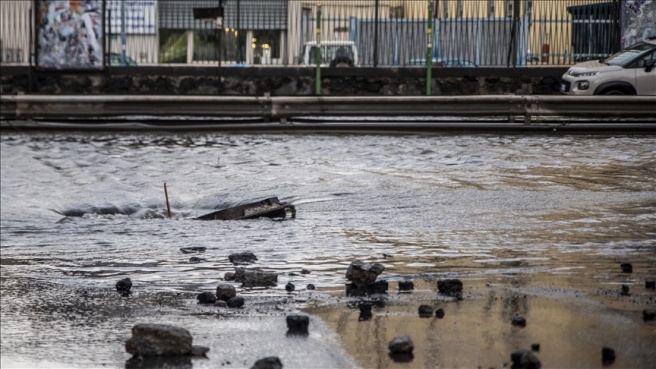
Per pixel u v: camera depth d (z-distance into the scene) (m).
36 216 26.77
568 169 32.12
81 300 15.42
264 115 48.91
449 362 10.98
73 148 40.03
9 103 49.62
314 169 33.66
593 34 59.91
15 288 16.58
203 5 68.44
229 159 36.22
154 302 15.15
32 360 11.79
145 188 31.00
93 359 11.81
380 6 66.69
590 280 15.84
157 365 11.40
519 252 19.05
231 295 15.15
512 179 30.56
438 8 64.69
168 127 46.88
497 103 46.69
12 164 35.91
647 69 51.28
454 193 28.30
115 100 49.62
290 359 11.42
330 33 66.25
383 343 11.95
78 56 62.28
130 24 68.44
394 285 15.95
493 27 63.56
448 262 18.06
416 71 62.78
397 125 44.78
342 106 48.91
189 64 64.81
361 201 27.61
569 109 45.28
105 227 24.70
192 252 20.44
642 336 11.93
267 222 24.81
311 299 14.96
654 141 38.09
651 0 57.06
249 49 67.25
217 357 11.69
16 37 65.12
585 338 11.87
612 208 24.98
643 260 17.84
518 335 12.10
